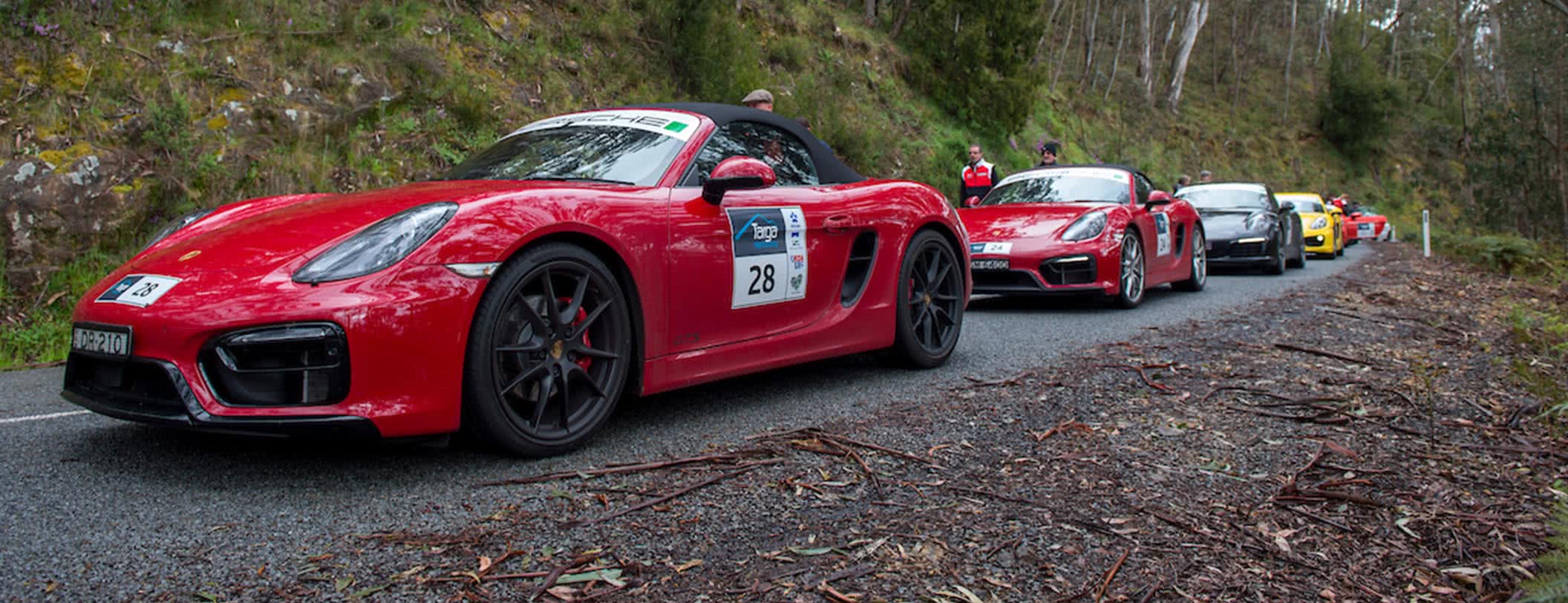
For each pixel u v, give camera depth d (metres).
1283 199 16.52
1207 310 6.67
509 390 2.57
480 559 1.91
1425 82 50.47
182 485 2.40
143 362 2.31
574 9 11.97
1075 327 5.65
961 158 17.81
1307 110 44.19
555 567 1.87
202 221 3.03
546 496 2.32
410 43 9.29
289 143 7.89
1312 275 10.72
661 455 2.73
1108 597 1.77
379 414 2.31
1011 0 19.61
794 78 15.54
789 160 3.69
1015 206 7.33
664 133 3.32
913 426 3.04
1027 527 2.13
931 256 4.24
